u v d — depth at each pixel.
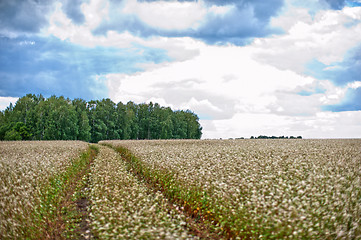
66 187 11.94
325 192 7.27
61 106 74.25
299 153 14.48
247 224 6.42
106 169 13.96
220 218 7.62
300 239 5.32
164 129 92.75
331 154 13.70
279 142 27.31
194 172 10.89
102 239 6.10
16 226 6.57
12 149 21.84
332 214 6.17
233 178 9.00
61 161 14.78
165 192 11.18
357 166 10.39
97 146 36.91
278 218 5.89
